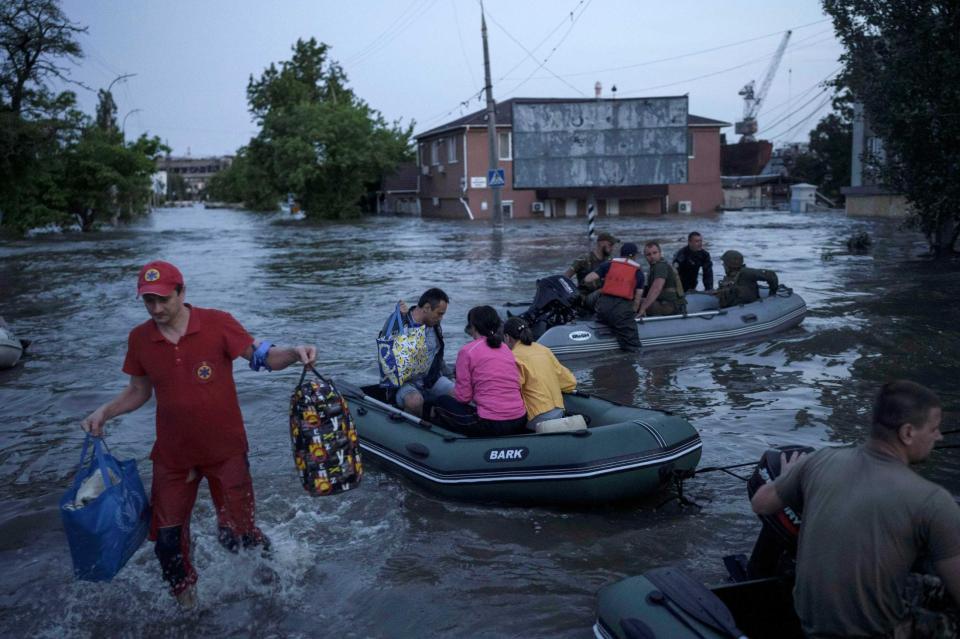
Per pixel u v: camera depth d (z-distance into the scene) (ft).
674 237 91.45
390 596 14.24
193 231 134.10
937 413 8.90
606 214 145.79
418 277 60.95
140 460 21.76
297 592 14.44
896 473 8.87
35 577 15.30
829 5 54.24
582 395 21.12
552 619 13.39
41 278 66.59
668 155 102.12
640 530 16.76
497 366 19.29
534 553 15.83
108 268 74.59
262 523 17.30
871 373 28.45
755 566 12.46
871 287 48.65
